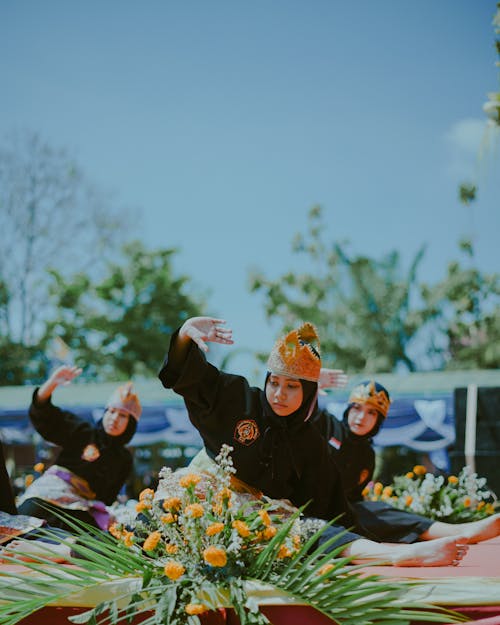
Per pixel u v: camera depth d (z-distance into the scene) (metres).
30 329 30.27
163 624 2.68
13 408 16.11
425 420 13.94
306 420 3.94
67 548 3.93
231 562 2.88
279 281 30.20
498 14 8.70
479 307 29.64
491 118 8.17
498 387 9.52
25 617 2.88
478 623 2.64
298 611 2.78
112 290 29.97
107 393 17.17
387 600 2.71
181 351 3.73
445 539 3.49
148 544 2.89
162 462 21.00
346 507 4.12
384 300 29.55
